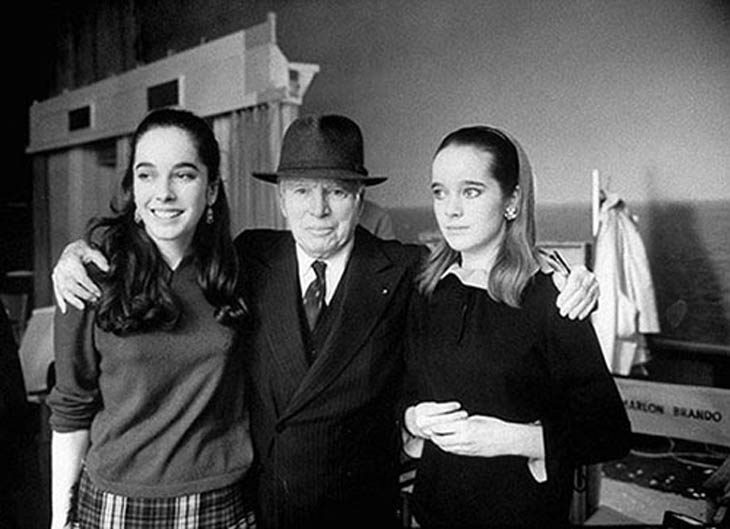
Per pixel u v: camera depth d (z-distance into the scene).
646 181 1.84
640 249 1.86
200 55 2.56
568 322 1.19
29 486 1.75
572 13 1.90
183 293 1.15
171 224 1.11
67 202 2.71
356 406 1.25
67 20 2.67
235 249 1.28
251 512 1.28
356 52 2.22
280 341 1.24
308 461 1.25
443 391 1.26
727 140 1.75
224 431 1.21
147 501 1.15
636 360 1.87
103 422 1.15
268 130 2.40
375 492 1.32
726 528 1.61
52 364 2.28
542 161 1.95
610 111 1.87
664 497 1.78
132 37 2.65
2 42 2.64
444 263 1.30
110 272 1.11
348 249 1.31
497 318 1.23
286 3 2.35
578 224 1.91
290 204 1.26
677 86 1.80
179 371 1.14
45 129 2.70
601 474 1.86
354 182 1.26
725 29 1.74
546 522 1.28
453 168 1.24
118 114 2.68
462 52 2.04
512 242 1.25
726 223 1.77
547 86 1.93
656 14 1.80
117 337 1.10
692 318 1.82
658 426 1.84
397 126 2.14
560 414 1.25
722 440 1.77
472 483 1.31
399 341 1.31
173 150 1.11
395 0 2.13
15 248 2.72
